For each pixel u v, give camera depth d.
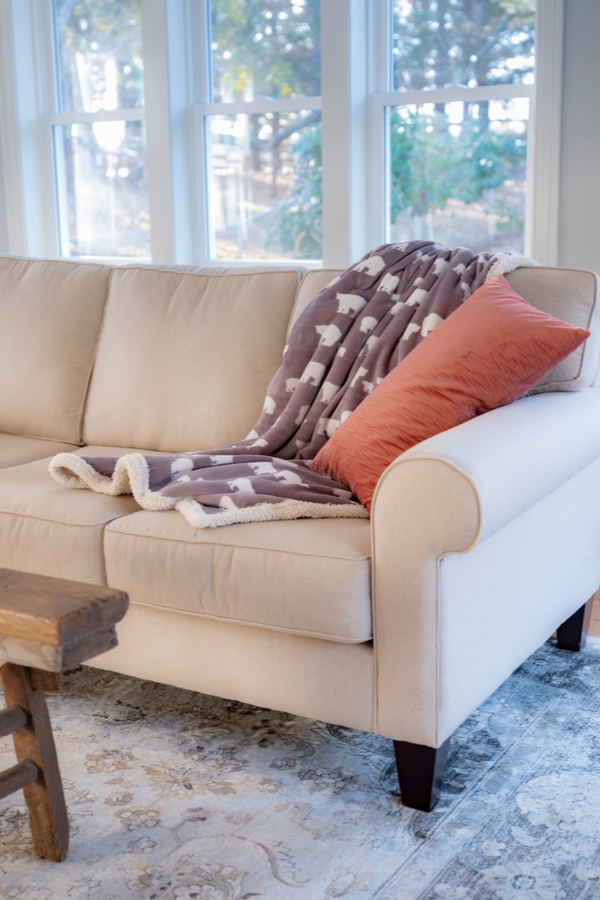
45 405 2.53
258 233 3.85
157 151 3.85
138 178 4.08
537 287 1.97
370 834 1.50
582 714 1.89
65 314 2.55
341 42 3.31
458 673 1.54
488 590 1.62
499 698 1.97
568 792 1.61
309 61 3.60
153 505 1.78
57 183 4.29
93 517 1.79
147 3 3.73
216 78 3.81
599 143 2.95
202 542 1.64
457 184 3.36
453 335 1.77
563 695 1.98
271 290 2.32
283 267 2.37
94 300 2.57
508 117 3.22
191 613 1.68
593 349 1.92
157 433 2.36
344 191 3.42
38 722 1.38
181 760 1.73
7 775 1.35
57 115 4.20
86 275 2.59
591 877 1.39
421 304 2.03
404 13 3.35
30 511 1.86
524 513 1.74
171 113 3.80
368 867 1.42
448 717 1.53
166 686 2.05
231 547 1.61
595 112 2.94
